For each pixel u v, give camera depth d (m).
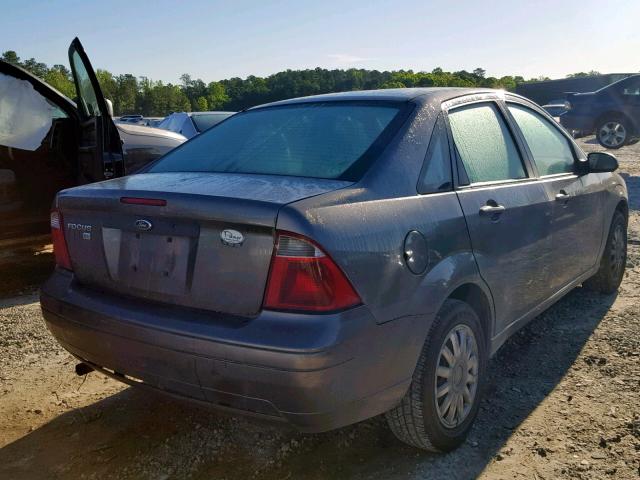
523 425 3.00
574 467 2.64
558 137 4.16
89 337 2.58
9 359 3.86
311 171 2.67
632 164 13.59
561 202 3.74
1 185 5.62
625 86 14.82
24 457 2.78
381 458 2.75
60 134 6.01
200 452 2.80
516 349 3.92
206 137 3.40
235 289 2.26
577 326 4.27
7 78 5.66
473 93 3.40
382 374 2.35
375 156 2.65
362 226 2.32
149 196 2.43
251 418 2.29
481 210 2.94
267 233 2.20
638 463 2.65
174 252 2.40
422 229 2.56
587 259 4.30
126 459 2.76
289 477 2.61
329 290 2.17
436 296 2.56
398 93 3.16
